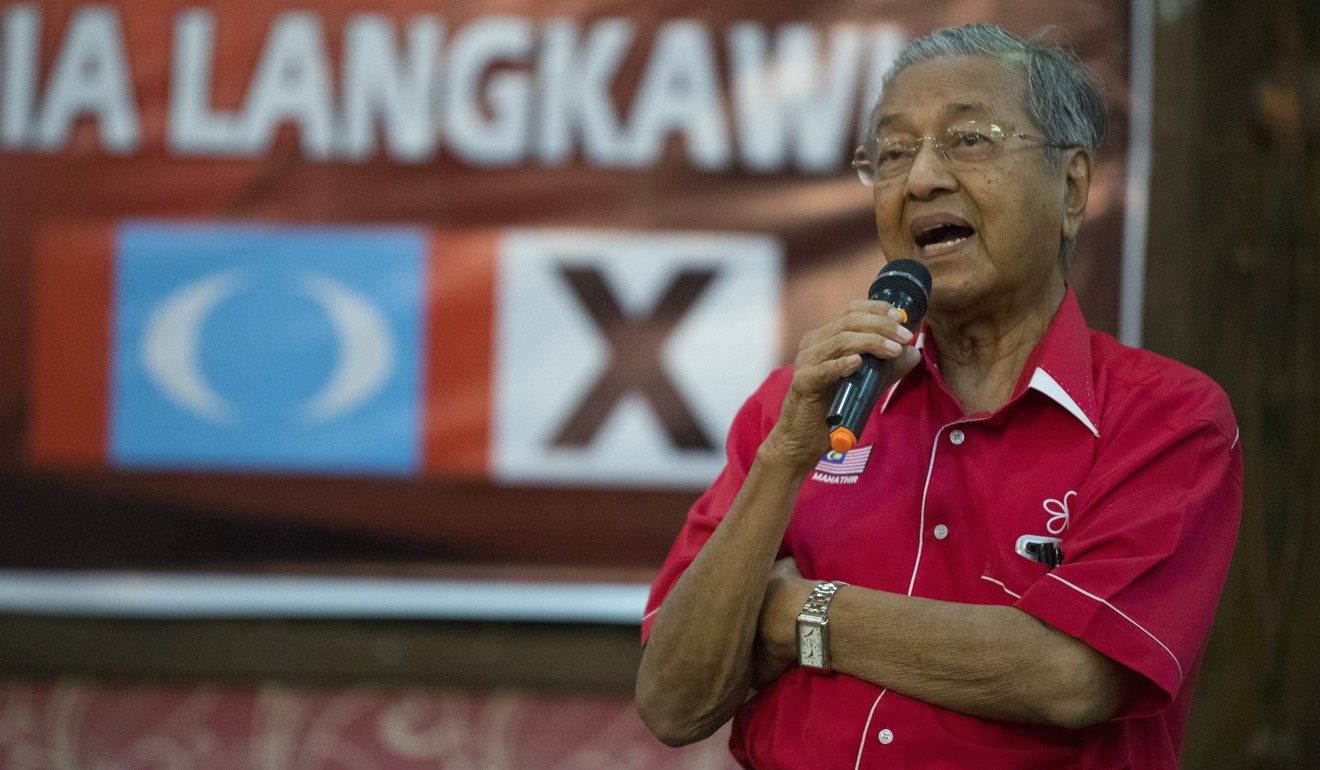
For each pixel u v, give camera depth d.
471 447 8.34
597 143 8.34
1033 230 4.45
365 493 8.36
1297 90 8.32
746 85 8.30
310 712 8.54
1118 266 7.98
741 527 4.26
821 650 4.19
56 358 8.43
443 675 8.48
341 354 8.40
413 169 8.40
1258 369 8.26
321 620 8.48
